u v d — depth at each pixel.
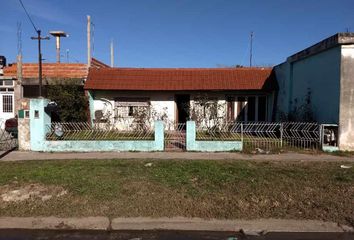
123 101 21.41
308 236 5.81
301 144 13.96
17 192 7.65
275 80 21.25
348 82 13.50
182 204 6.95
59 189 7.80
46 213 6.52
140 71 22.06
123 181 8.44
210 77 21.55
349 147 13.48
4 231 5.98
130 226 6.11
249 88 20.72
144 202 7.04
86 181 8.41
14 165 10.37
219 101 21.41
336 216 6.42
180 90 20.81
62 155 12.39
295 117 17.61
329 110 14.48
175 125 16.48
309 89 16.62
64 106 19.75
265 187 8.03
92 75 21.42
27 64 24.20
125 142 13.30
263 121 21.47
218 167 10.09
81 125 13.82
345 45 13.45
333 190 7.84
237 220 6.27
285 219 6.30
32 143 13.30
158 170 9.62
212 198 7.29
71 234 5.86
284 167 10.20
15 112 23.64
